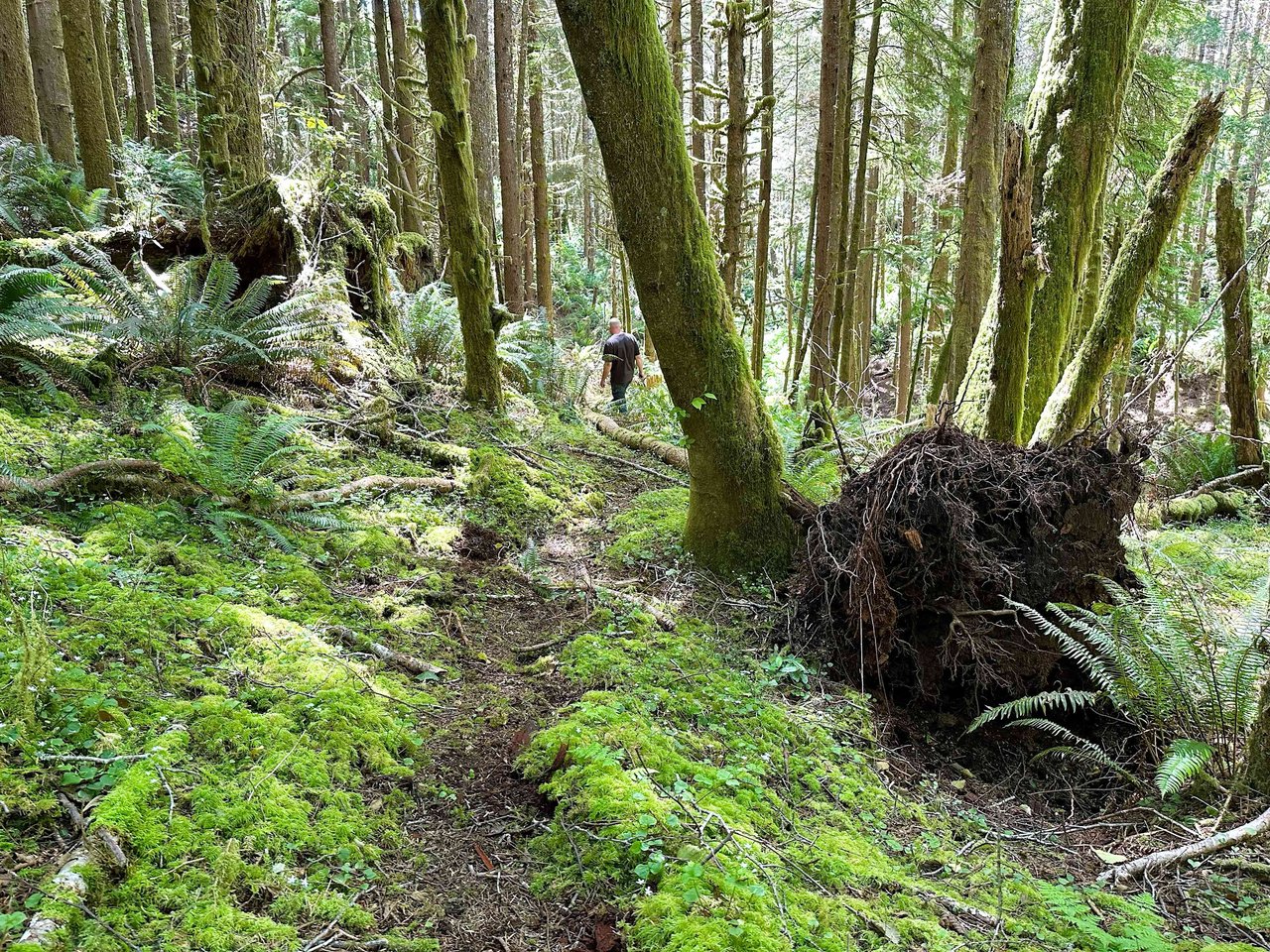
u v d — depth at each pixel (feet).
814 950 7.08
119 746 7.88
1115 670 12.36
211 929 6.30
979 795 11.99
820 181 30.58
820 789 10.63
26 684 7.83
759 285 36.27
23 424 13.75
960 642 13.21
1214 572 20.34
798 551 16.69
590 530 19.69
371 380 23.63
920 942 7.75
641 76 14.11
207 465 14.30
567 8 13.61
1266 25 88.94
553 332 41.24
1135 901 9.14
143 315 18.08
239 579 12.19
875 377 82.12
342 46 66.13
